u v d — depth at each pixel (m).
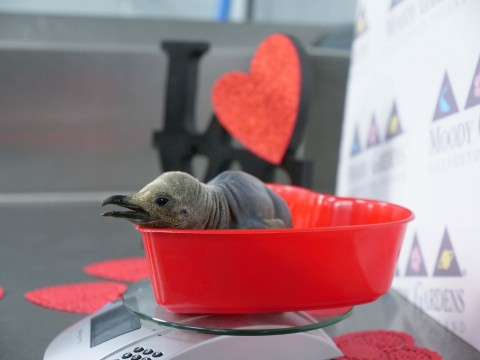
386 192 0.83
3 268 0.91
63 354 0.55
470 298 0.62
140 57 1.64
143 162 1.69
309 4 2.44
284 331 0.49
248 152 1.06
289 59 0.93
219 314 0.52
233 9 2.51
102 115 1.66
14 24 1.64
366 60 0.92
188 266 0.46
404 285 0.77
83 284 0.81
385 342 0.61
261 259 0.45
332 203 0.62
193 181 0.51
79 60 1.63
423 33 0.74
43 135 1.65
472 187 0.62
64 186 1.68
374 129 0.88
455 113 0.66
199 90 1.64
